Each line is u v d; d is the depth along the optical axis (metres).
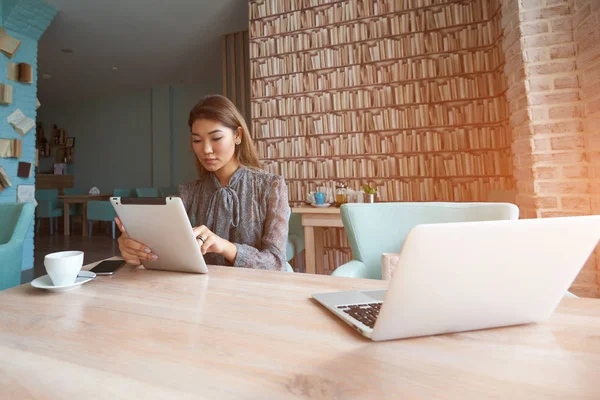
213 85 6.72
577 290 1.80
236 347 0.44
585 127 1.75
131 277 0.81
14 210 1.85
